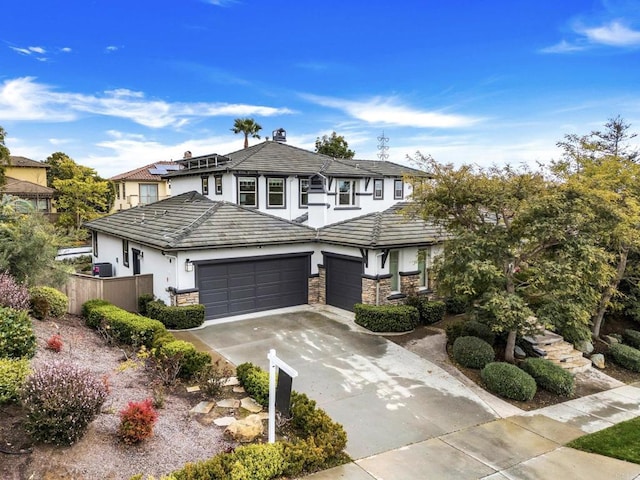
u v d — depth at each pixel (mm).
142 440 6605
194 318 14250
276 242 16344
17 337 7898
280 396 6805
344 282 16828
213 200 21500
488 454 7516
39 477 5445
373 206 24094
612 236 12023
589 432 8508
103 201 36750
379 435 8016
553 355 12633
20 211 12352
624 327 15742
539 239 10625
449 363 11664
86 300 14844
